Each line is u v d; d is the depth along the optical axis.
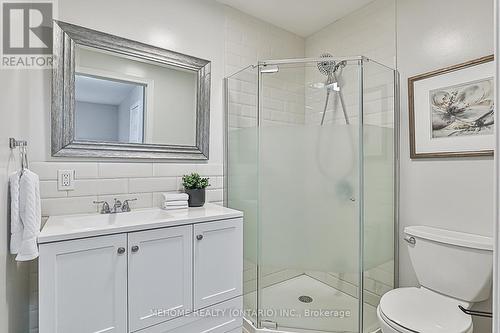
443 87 1.74
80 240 1.19
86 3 1.64
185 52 2.03
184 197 1.84
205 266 1.57
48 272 1.12
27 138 1.41
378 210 1.97
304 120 2.06
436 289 1.59
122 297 1.29
